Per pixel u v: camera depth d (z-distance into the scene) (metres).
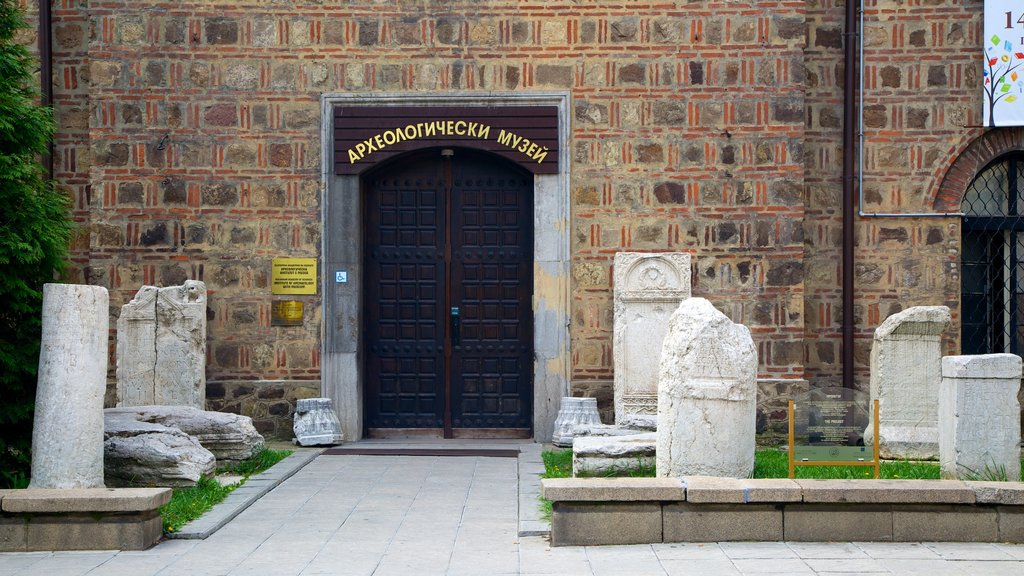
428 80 15.48
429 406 15.98
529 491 11.24
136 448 11.03
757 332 15.28
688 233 15.35
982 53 15.78
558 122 15.45
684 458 9.97
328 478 12.32
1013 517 8.77
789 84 15.34
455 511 10.40
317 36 15.49
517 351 15.93
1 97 10.81
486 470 12.87
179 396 14.60
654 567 8.05
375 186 15.96
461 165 15.95
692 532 8.85
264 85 15.48
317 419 15.01
